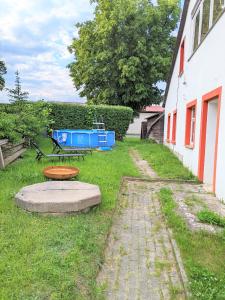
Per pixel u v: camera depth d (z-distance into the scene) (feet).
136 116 95.50
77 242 13.87
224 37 23.54
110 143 56.59
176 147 47.96
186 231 16.66
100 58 82.02
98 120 67.15
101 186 24.54
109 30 80.18
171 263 13.48
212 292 10.79
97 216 17.89
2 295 9.90
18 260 11.98
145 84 86.38
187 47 40.60
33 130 44.80
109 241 15.47
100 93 89.40
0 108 45.34
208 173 30.32
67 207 17.34
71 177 25.11
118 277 12.21
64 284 10.64
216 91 25.38
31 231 14.75
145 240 15.90
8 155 32.73
